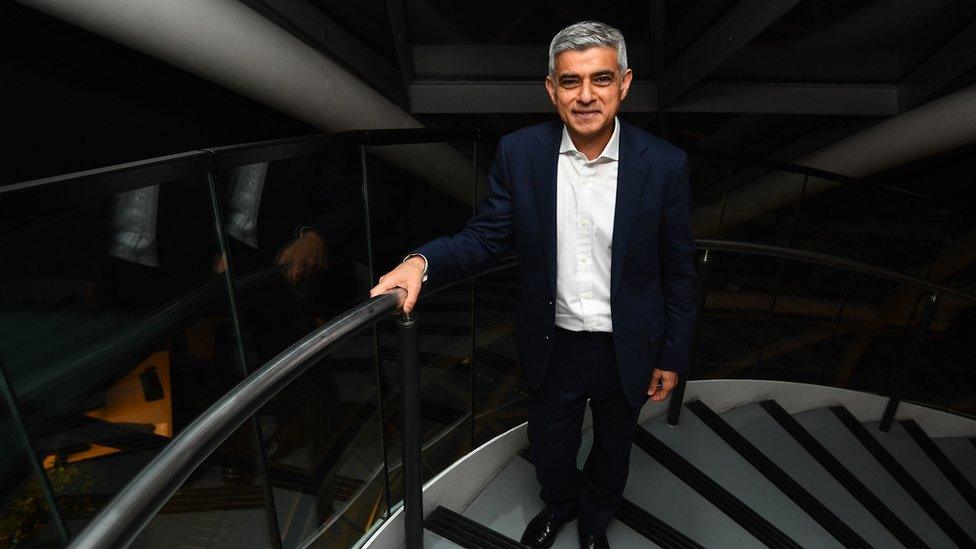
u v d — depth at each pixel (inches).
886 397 142.1
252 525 62.2
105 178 42.9
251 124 151.6
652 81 191.2
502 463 83.7
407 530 58.6
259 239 60.0
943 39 155.3
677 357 61.9
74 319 43.9
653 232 54.9
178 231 49.9
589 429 94.8
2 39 99.5
